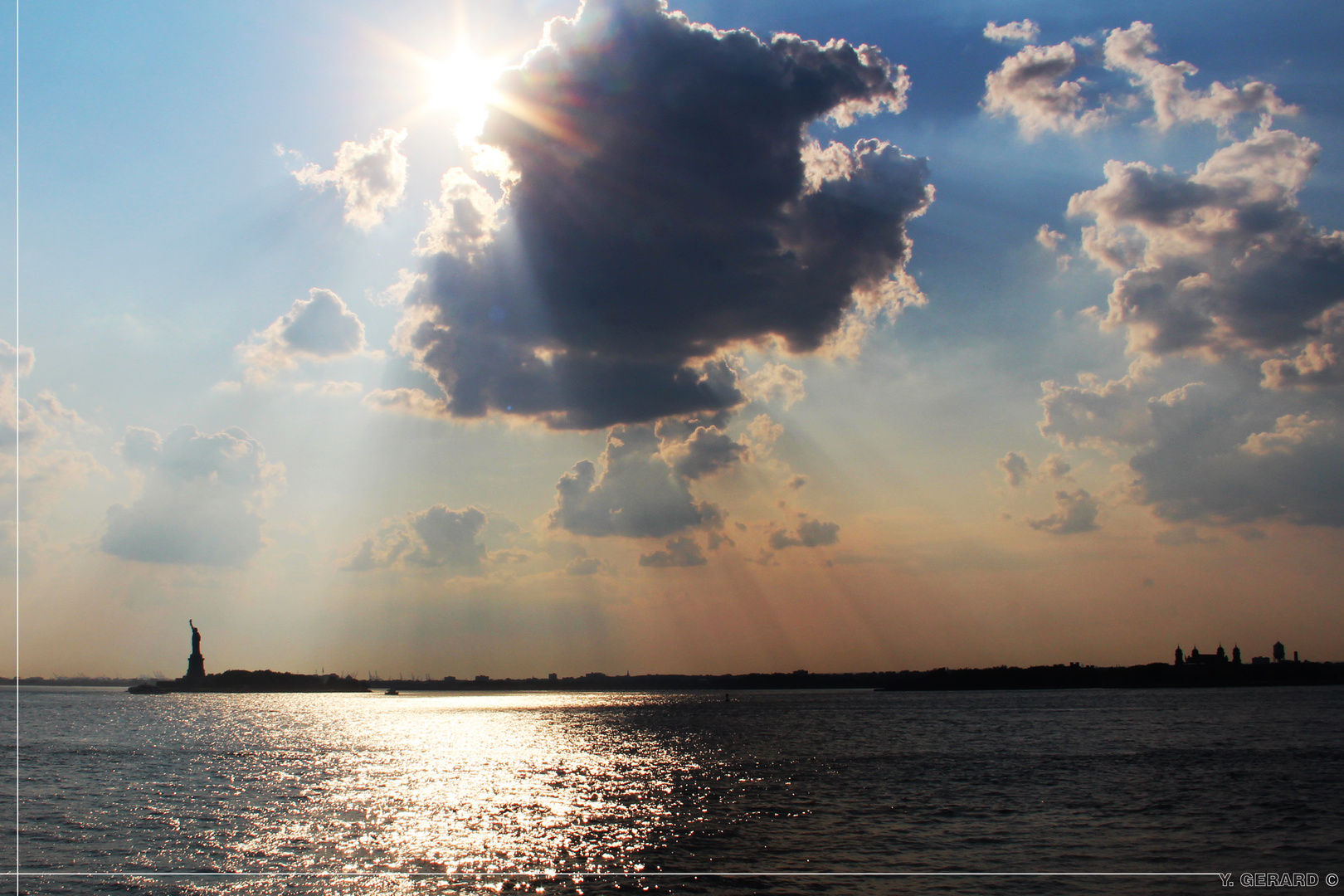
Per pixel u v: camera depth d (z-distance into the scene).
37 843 58.59
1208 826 62.75
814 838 59.75
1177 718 194.75
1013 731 158.62
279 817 68.88
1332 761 101.88
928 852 55.41
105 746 135.25
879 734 156.12
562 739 157.50
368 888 48.19
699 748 131.62
